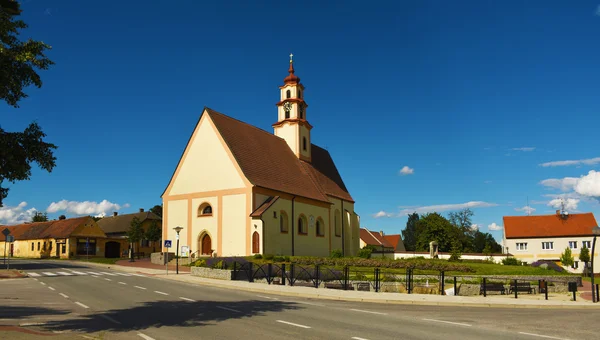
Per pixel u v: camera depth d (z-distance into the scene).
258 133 55.50
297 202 51.12
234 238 45.06
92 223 72.50
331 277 31.06
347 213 63.94
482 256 57.06
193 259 46.16
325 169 65.81
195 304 19.03
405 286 28.89
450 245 73.19
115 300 19.92
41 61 12.76
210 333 12.72
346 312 17.61
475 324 15.23
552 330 14.27
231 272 31.66
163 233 50.22
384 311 18.45
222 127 48.91
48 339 11.44
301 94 62.91
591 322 16.25
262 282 30.75
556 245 76.00
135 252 76.75
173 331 12.97
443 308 20.53
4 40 12.27
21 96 12.96
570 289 25.34
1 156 12.11
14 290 23.86
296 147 60.44
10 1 12.30
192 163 49.41
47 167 13.00
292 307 18.77
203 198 47.84
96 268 42.53
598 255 73.44
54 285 26.42
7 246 83.69
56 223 76.69
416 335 12.90
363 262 40.00
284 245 47.75
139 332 12.77
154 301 19.73
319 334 12.77
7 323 13.99
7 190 13.05
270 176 49.66
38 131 12.82
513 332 13.74
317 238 54.84
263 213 43.62
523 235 77.81
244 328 13.53
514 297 26.88
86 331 12.86
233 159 46.31
